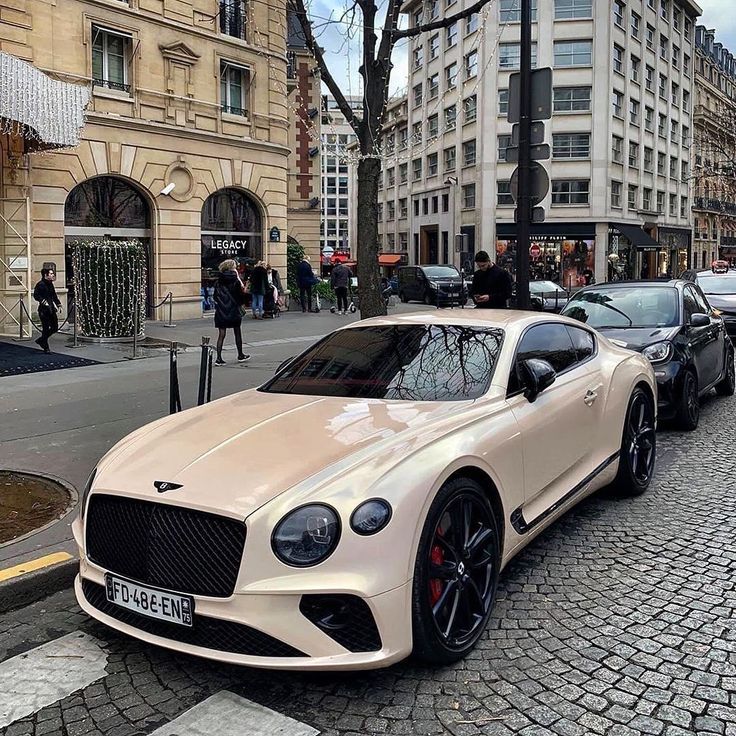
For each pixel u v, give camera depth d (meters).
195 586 3.12
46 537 4.78
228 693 3.21
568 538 5.03
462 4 48.06
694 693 3.15
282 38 23.52
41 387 10.30
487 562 3.67
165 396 9.63
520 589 4.23
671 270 61.56
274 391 4.71
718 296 16.53
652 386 6.18
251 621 2.98
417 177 58.75
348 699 3.15
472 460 3.59
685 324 8.73
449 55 51.16
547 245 49.22
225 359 13.10
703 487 6.16
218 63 21.38
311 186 33.34
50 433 7.67
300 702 3.14
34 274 17.33
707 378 9.23
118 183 19.42
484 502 3.67
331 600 3.01
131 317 15.41
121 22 18.80
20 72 13.75
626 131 50.91
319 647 2.98
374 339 4.98
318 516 3.05
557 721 2.97
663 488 6.16
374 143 9.27
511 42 47.09
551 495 4.54
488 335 4.67
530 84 9.59
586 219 48.59
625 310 9.13
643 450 6.00
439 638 3.28
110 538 3.42
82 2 17.88
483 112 47.88
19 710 3.13
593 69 47.69
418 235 59.12
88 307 15.19
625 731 2.89
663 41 56.81
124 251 15.20
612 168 49.50
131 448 3.94
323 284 28.22
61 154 17.72
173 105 20.25
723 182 59.94
